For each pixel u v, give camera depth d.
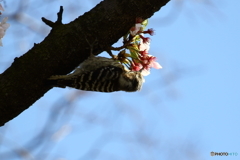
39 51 8.58
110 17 8.98
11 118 8.63
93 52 9.17
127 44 9.98
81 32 8.85
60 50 8.66
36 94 8.62
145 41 10.32
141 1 9.06
